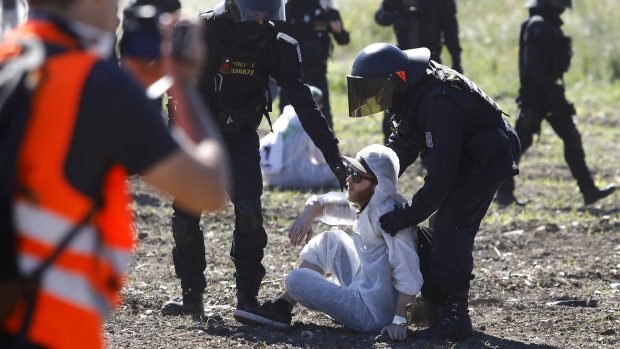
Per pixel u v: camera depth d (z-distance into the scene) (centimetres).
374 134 4641
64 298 829
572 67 6400
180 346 1747
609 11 7094
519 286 2309
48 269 821
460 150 1717
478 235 2892
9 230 815
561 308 2120
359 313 1809
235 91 1792
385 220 1750
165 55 878
